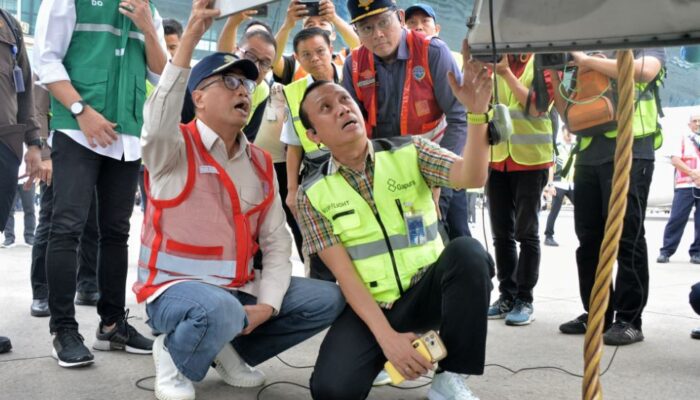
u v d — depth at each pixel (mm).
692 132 6875
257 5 1756
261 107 3633
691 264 6855
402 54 3027
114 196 2980
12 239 7422
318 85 2322
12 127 2949
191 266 2379
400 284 2346
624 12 1294
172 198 2365
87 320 3666
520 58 3805
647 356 3074
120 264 3037
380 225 2336
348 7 3010
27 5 21984
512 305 4051
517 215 3881
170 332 2289
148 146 2297
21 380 2568
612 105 3270
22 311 3879
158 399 2357
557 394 2498
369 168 2352
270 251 2518
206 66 2420
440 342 2141
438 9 22094
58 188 2801
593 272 3518
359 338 2256
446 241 2854
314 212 2342
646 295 3375
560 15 1376
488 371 2811
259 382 2613
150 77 3033
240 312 2260
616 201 1382
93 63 2852
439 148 2375
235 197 2410
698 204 6859
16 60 3139
